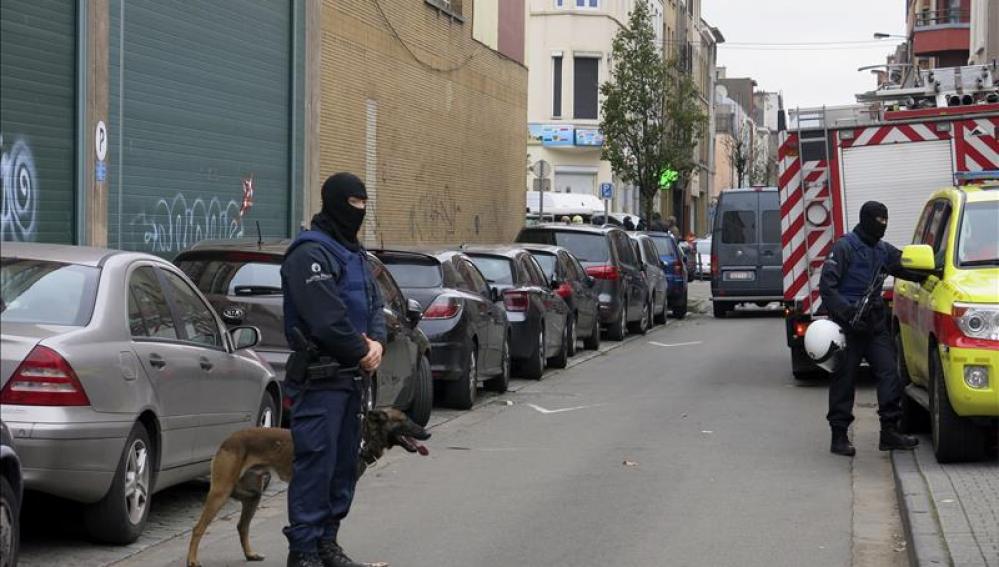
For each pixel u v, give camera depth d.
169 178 27.28
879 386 18.02
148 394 12.85
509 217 54.66
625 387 27.69
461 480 16.77
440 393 26.11
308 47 33.94
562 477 16.92
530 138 84.69
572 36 84.50
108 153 24.80
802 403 24.56
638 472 17.27
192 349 14.09
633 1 89.94
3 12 21.72
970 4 65.00
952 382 15.88
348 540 13.26
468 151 48.50
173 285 14.30
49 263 12.80
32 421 11.52
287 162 33.28
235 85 30.30
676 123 67.81
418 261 23.62
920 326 17.97
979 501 13.92
